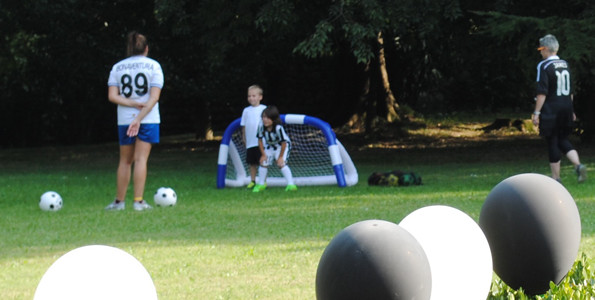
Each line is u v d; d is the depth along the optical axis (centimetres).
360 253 330
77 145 3086
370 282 325
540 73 1217
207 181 1547
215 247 732
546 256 450
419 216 409
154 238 802
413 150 2305
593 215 880
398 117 2817
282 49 2142
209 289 552
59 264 328
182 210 1054
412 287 328
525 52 1639
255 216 966
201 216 980
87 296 318
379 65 2611
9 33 2306
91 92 2956
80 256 330
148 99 1075
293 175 1611
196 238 796
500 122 2894
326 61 3042
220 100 2788
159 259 675
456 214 414
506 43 1892
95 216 1002
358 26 1692
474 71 2200
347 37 1811
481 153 2128
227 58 2234
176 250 720
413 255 334
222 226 883
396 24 1744
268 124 1346
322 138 2070
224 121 3416
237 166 1482
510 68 2108
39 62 2505
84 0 2241
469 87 3591
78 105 3080
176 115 3338
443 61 2272
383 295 325
